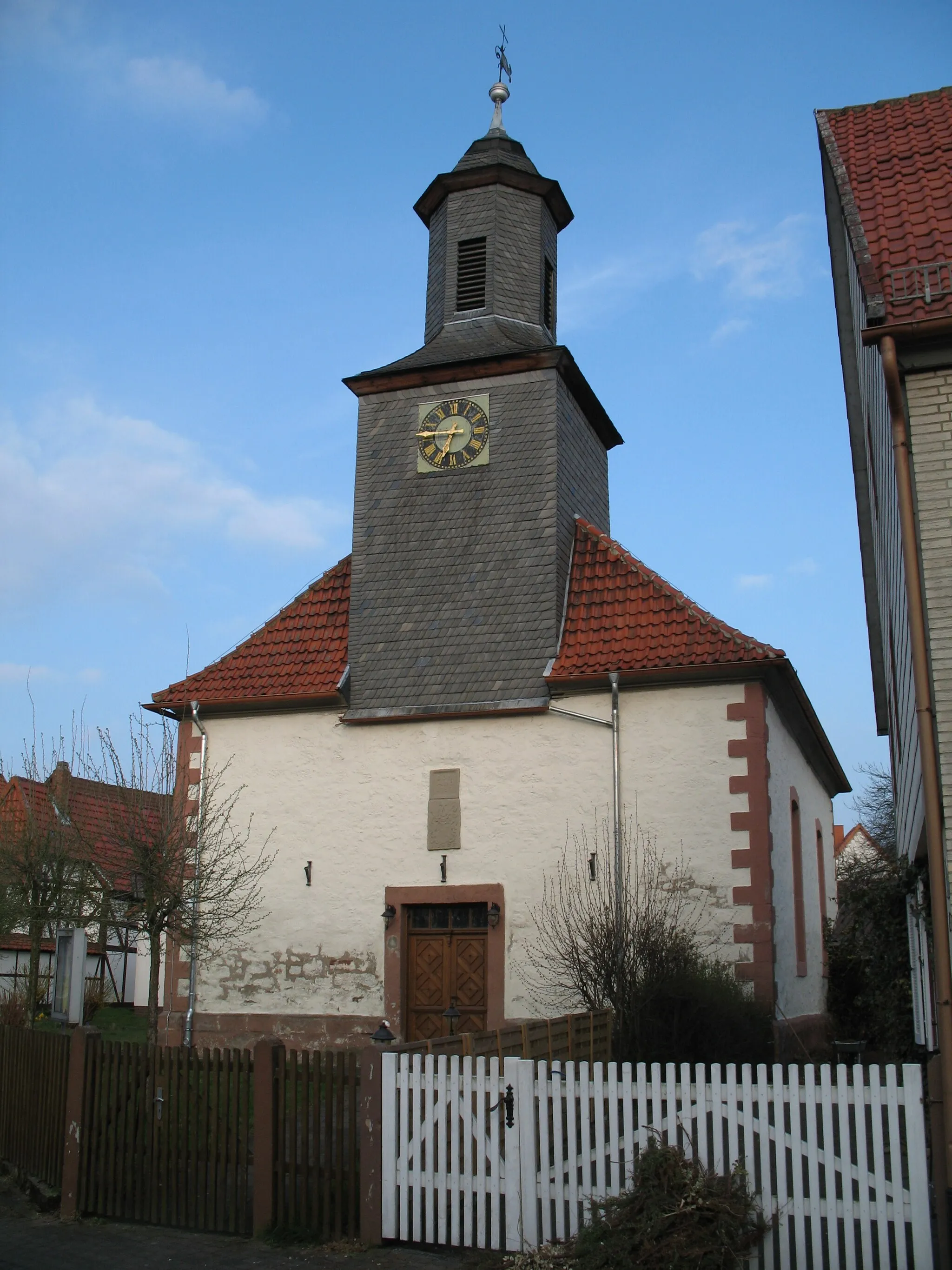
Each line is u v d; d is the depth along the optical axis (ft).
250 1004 58.54
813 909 69.97
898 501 33.12
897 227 36.27
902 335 31.27
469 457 62.75
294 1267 27.32
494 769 56.80
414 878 57.00
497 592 59.72
